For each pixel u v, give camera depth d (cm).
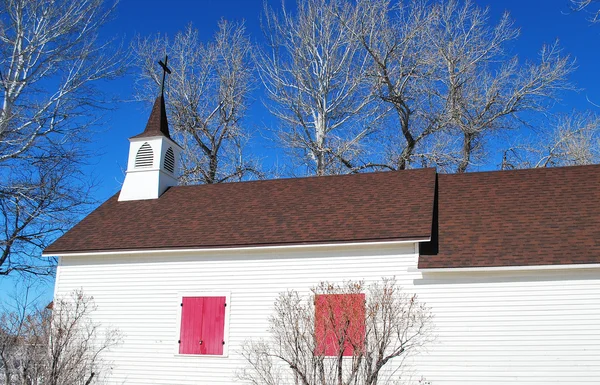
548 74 2928
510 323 1302
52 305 1664
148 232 1716
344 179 1891
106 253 1652
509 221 1470
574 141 2936
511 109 2977
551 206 1504
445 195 1689
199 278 1580
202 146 3575
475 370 1298
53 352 1252
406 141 3136
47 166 2284
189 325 1554
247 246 1530
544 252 1308
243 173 3491
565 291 1284
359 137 3128
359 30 3156
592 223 1388
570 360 1249
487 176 1769
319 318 1263
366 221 1526
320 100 3362
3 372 1223
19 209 2173
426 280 1379
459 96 2994
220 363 1502
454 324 1334
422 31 3058
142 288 1619
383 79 3069
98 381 1574
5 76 2183
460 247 1396
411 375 1331
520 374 1271
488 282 1337
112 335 1603
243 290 1532
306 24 3381
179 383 1521
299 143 3281
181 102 3556
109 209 1981
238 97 3669
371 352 1057
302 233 1530
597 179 1609
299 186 1900
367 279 1428
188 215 1808
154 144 2089
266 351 1451
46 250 1702
